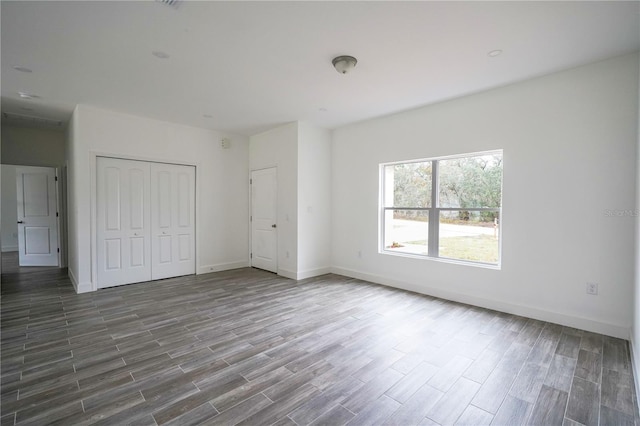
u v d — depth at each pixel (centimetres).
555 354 250
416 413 181
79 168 419
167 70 307
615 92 280
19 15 215
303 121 497
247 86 348
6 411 179
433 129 410
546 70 306
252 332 293
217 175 562
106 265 450
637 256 237
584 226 298
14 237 770
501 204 353
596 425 171
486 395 198
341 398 194
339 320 325
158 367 229
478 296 371
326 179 543
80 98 387
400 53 272
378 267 480
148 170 488
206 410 182
